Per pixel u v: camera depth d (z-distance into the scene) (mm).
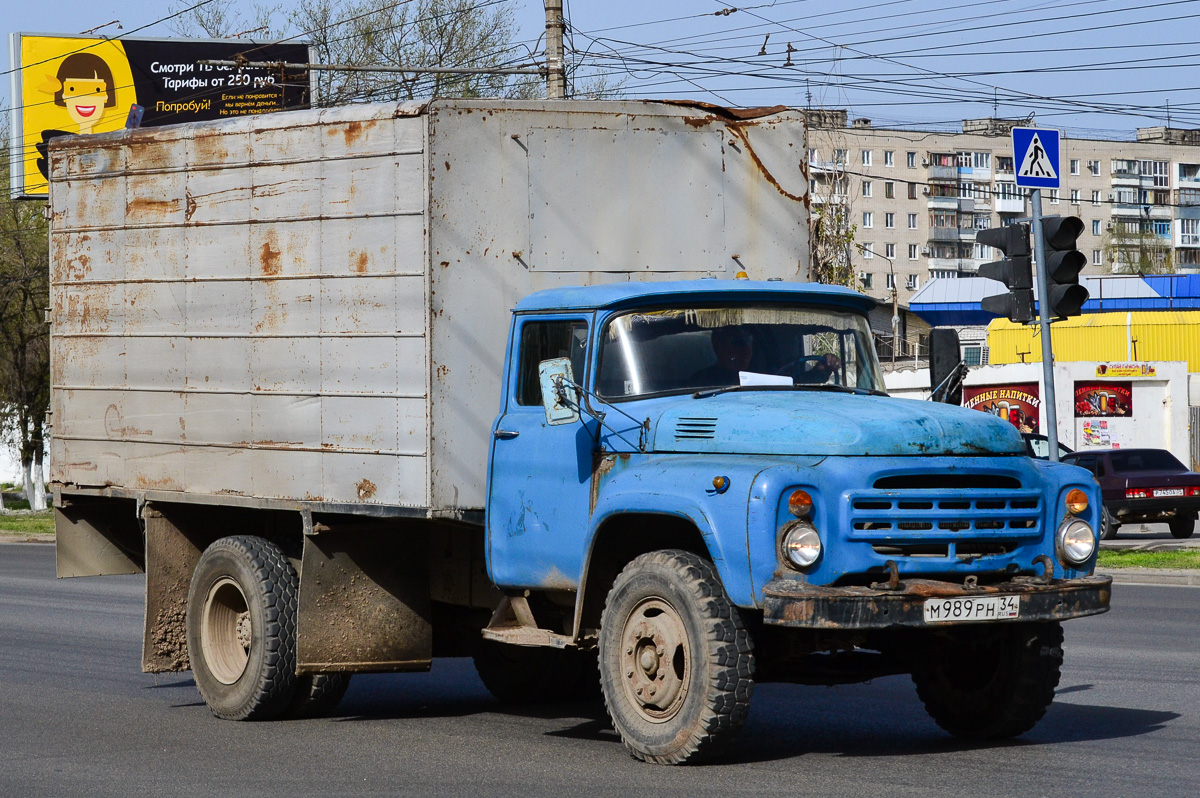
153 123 39625
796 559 6637
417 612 9133
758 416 7121
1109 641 12797
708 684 6855
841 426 6879
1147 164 112938
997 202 109000
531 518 8016
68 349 10727
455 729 8883
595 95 31125
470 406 8289
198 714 9578
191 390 9719
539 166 8484
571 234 8570
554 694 10203
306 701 9211
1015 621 6875
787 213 9266
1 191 41719
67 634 14180
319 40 41844
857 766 7250
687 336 7930
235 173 9406
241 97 39812
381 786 7012
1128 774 7035
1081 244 111875
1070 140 111062
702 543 7422
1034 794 6551
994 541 7027
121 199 10266
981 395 34719
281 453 9055
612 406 7730
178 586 10188
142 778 7355
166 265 9914
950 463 6898
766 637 7391
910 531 6777
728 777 6949
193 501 9695
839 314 8359
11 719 9359
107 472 10422
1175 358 42531
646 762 7336
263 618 9055
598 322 7875
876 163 106375
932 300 60188
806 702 9680
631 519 7453
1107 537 26797
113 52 39531
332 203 8742
